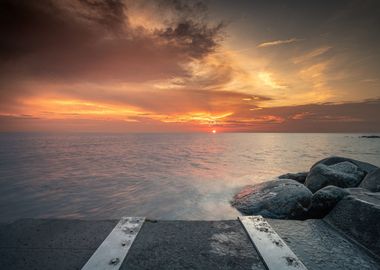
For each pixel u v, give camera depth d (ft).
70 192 36.94
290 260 5.65
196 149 156.46
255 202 22.25
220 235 7.11
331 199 11.00
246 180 45.73
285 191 20.48
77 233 7.21
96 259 5.62
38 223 7.91
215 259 5.91
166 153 121.60
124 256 5.79
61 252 6.21
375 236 6.75
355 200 8.67
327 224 8.37
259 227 7.40
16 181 46.42
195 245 6.55
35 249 6.37
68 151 137.28
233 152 127.54
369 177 21.74
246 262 5.79
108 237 6.71
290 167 64.90
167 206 28.89
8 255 6.10
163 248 6.38
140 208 28.45
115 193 36.04
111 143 255.29
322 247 6.70
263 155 106.93
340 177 24.38
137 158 93.40
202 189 37.83
